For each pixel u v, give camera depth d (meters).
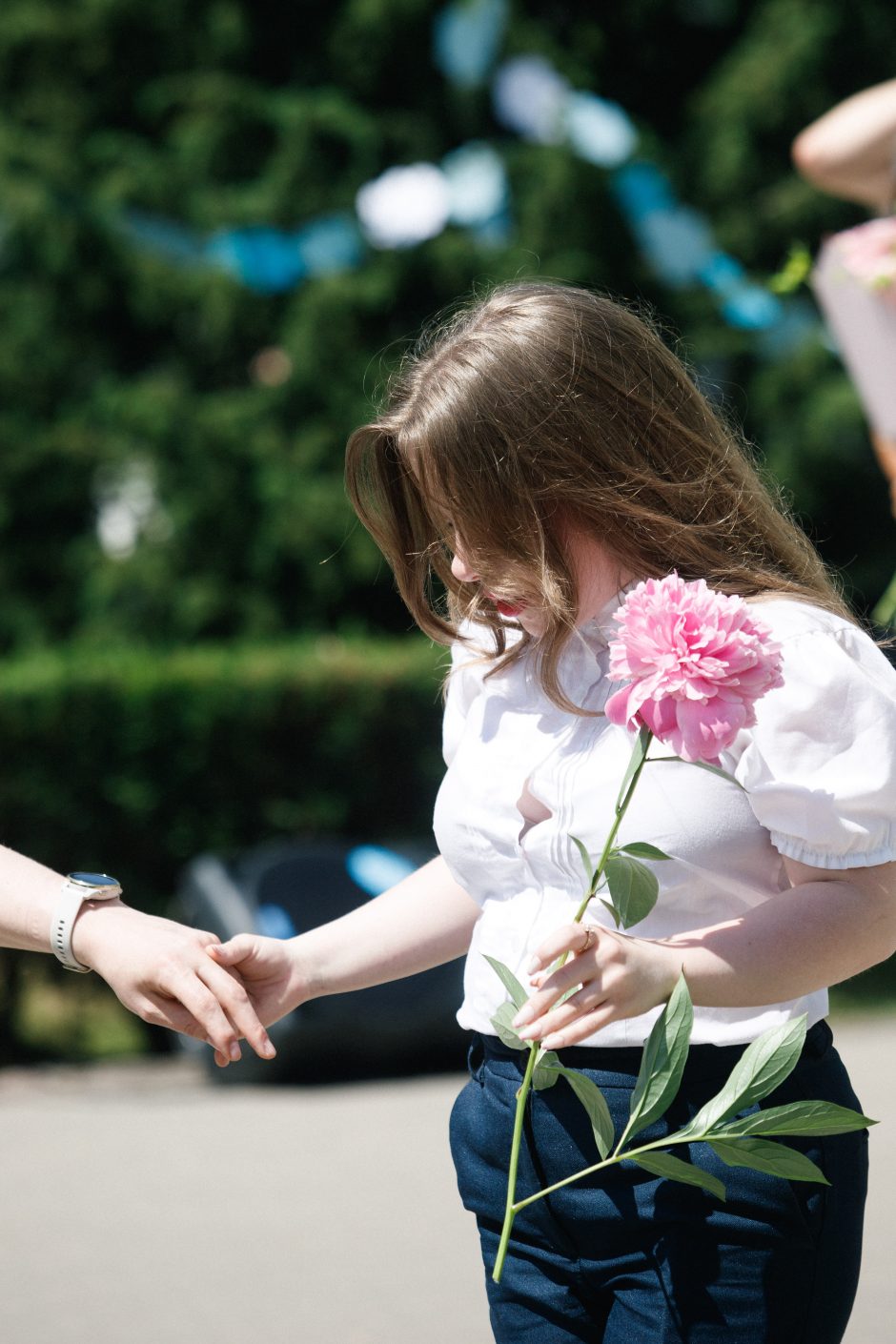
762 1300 1.62
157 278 11.86
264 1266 4.30
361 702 8.27
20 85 12.18
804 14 12.55
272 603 12.02
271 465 11.98
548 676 1.75
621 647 1.52
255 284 11.07
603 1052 1.70
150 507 12.22
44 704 7.74
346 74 12.59
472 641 1.99
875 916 1.59
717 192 12.45
